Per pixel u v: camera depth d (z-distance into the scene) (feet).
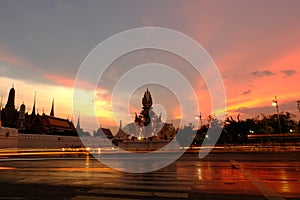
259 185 30.96
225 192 27.09
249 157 86.07
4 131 156.15
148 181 35.45
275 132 238.48
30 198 25.39
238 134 226.17
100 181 35.81
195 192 27.32
